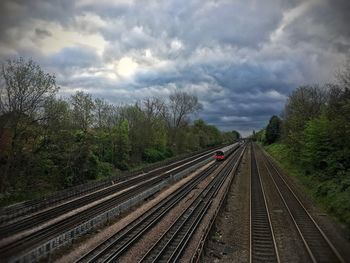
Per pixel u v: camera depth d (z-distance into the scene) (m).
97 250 16.53
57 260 15.63
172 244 17.09
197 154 90.81
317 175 34.53
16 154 30.94
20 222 21.83
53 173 35.78
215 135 145.12
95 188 36.38
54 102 34.38
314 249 15.71
